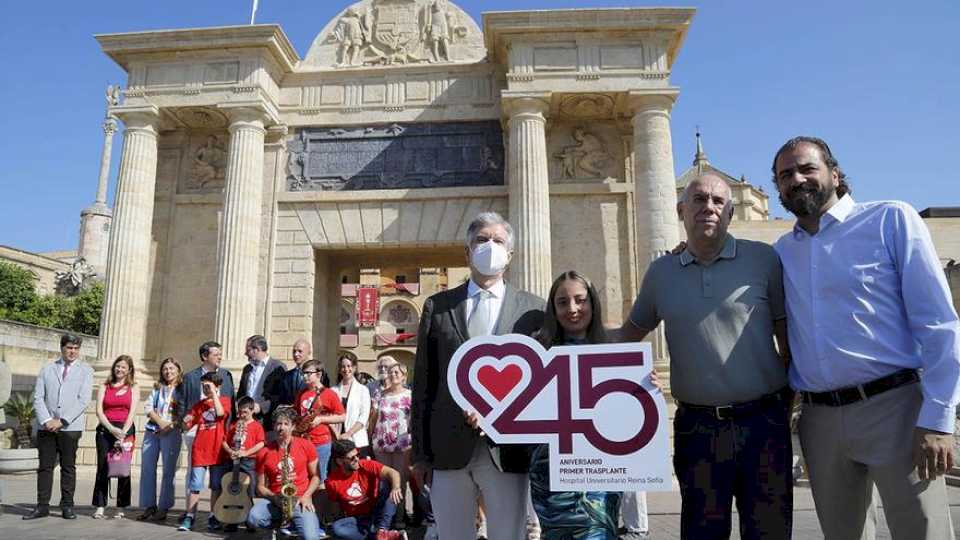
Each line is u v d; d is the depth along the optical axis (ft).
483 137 71.20
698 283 14.40
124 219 66.13
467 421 13.98
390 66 73.41
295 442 30.37
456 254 74.84
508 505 14.32
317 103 73.31
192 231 71.46
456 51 74.64
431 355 15.28
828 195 14.12
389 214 69.87
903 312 13.43
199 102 68.39
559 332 15.10
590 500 13.56
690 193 14.46
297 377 37.11
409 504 45.65
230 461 34.53
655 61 66.49
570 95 66.64
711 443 13.65
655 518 37.27
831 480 13.87
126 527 33.55
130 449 36.45
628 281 67.82
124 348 63.98
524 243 62.80
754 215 173.99
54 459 35.96
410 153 71.61
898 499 13.01
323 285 73.51
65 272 185.26
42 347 113.91
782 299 14.69
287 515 28.91
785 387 14.10
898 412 13.07
